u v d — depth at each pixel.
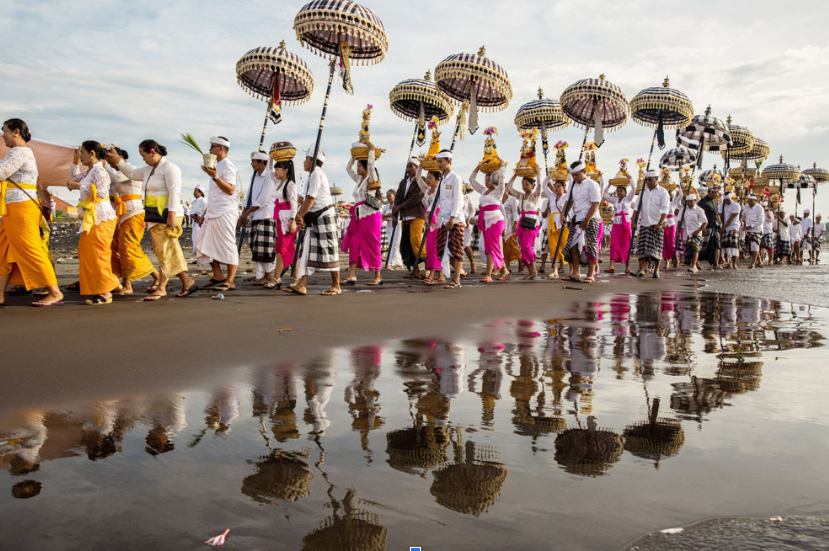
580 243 9.11
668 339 4.07
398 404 2.46
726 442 2.00
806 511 1.47
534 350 3.66
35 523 1.41
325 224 6.66
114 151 6.01
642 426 2.17
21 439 2.01
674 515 1.45
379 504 1.51
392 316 5.04
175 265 6.25
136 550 1.29
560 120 13.47
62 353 3.40
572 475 1.71
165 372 3.01
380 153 8.14
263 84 10.03
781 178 20.97
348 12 7.29
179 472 1.72
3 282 5.52
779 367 3.20
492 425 2.18
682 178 14.73
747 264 18.17
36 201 5.45
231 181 7.05
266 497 1.55
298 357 3.40
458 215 7.86
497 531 1.37
